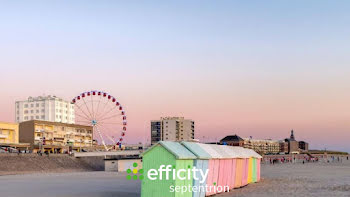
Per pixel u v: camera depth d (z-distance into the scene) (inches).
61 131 7007.9
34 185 2866.6
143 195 1627.7
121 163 5103.3
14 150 5374.0
